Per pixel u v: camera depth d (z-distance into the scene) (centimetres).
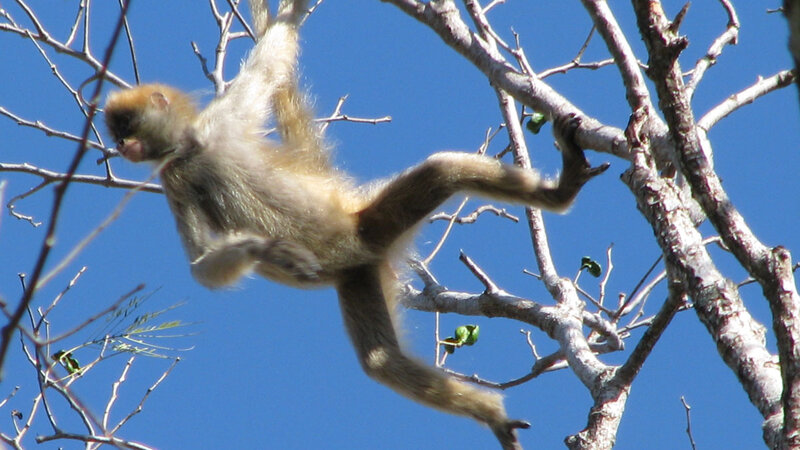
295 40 2555
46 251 891
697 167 1405
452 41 2134
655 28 1441
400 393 2338
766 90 2120
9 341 901
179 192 2397
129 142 2373
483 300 2373
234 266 2095
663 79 1436
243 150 2403
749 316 1393
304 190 2383
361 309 2419
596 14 1809
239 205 2392
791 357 1219
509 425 2250
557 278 2356
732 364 1350
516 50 2291
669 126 1439
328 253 2383
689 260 1448
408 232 2378
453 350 2591
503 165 2283
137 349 1880
